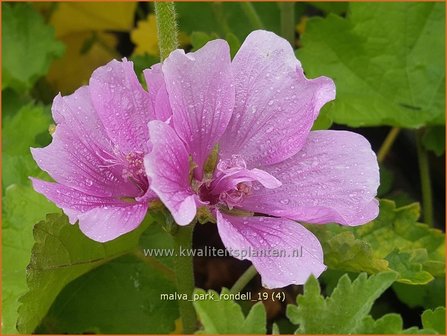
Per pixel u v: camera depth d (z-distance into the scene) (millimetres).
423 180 322
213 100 186
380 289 174
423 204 329
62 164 185
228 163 190
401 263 223
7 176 271
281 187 192
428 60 314
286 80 191
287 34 341
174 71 179
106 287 265
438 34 316
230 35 268
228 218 189
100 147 192
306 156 191
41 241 209
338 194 186
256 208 191
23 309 210
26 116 308
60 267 218
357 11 314
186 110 184
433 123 309
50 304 235
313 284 174
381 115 307
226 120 188
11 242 244
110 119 188
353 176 186
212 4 359
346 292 175
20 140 304
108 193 190
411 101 312
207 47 182
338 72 314
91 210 176
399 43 315
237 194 189
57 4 377
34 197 250
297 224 186
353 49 315
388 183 328
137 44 376
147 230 268
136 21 416
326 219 181
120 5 376
